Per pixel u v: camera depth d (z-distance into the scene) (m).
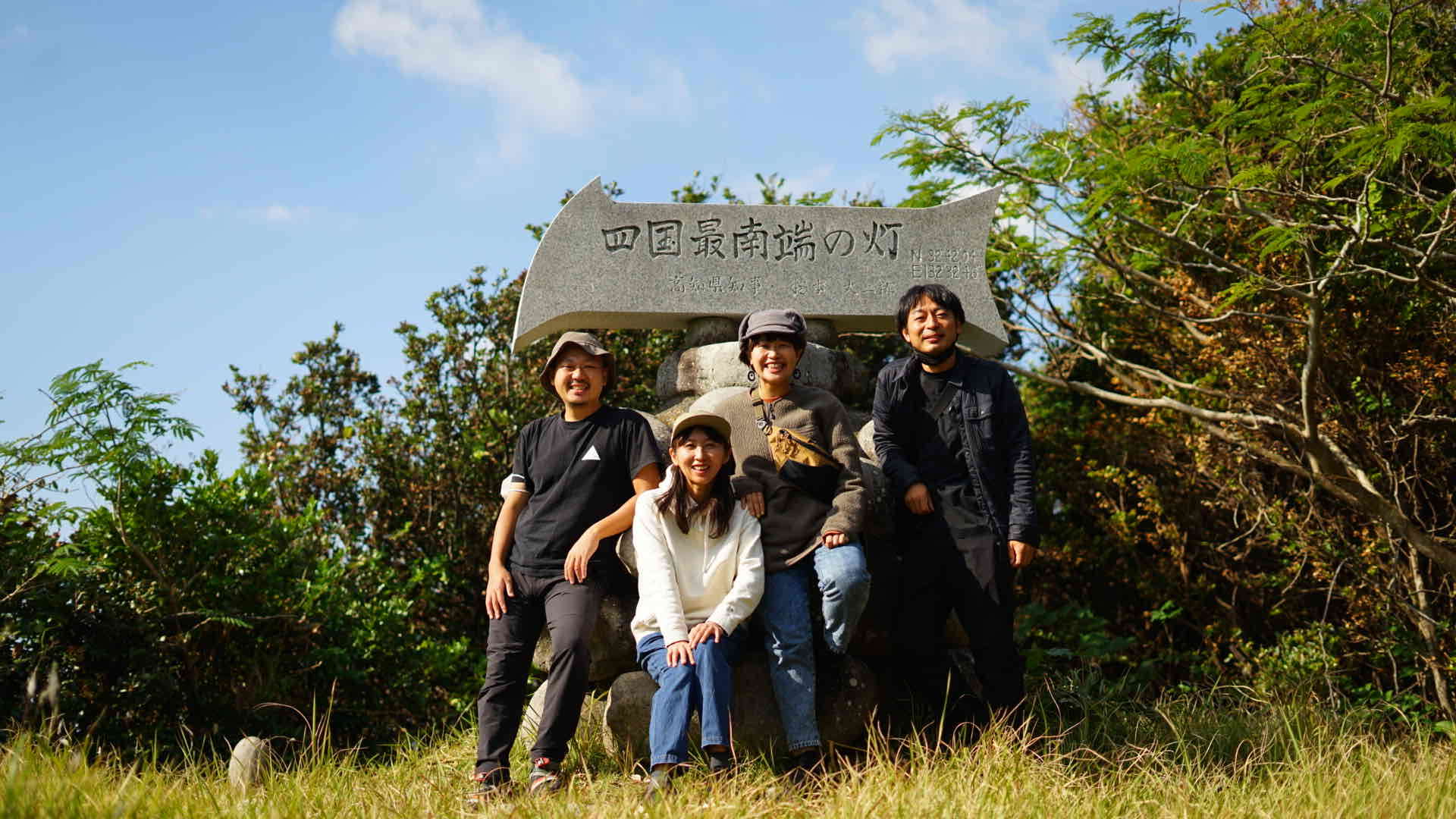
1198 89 6.33
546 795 3.16
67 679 4.86
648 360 7.09
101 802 2.69
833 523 3.53
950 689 3.96
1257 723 4.21
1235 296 5.76
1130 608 7.41
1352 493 5.81
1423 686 5.84
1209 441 6.73
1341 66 5.51
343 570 5.87
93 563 4.83
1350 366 6.45
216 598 5.20
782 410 3.77
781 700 3.46
